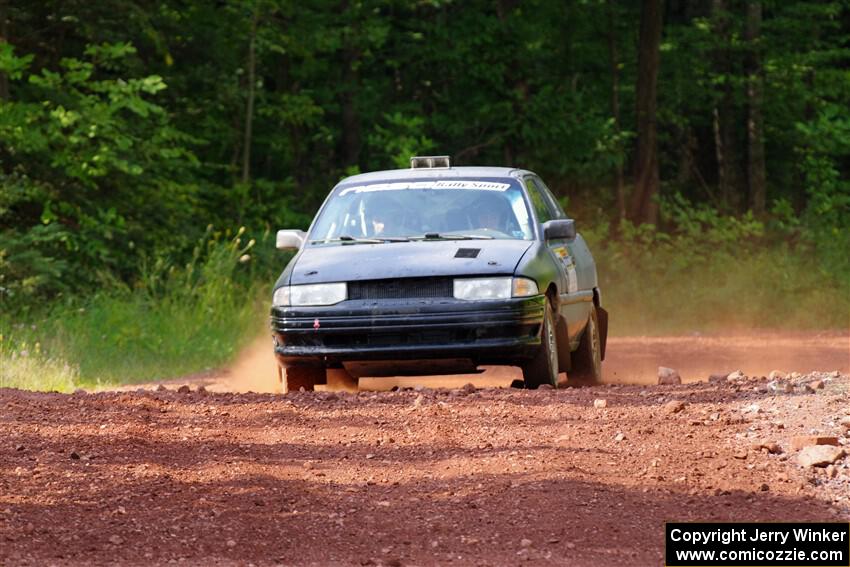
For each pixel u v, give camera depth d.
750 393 32.59
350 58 121.25
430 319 35.41
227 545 20.48
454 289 35.62
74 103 79.75
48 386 48.34
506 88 121.12
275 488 23.98
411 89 128.12
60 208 79.56
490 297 35.50
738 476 24.58
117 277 77.12
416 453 26.70
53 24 84.69
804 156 135.12
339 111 126.00
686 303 97.25
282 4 111.69
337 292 36.00
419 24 119.50
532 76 122.88
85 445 27.06
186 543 20.56
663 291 99.50
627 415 30.05
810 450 25.41
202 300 69.31
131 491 23.53
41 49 87.31
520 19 120.00
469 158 123.69
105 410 31.38
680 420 29.45
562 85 128.12
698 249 106.31
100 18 84.25
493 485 23.91
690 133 146.75
